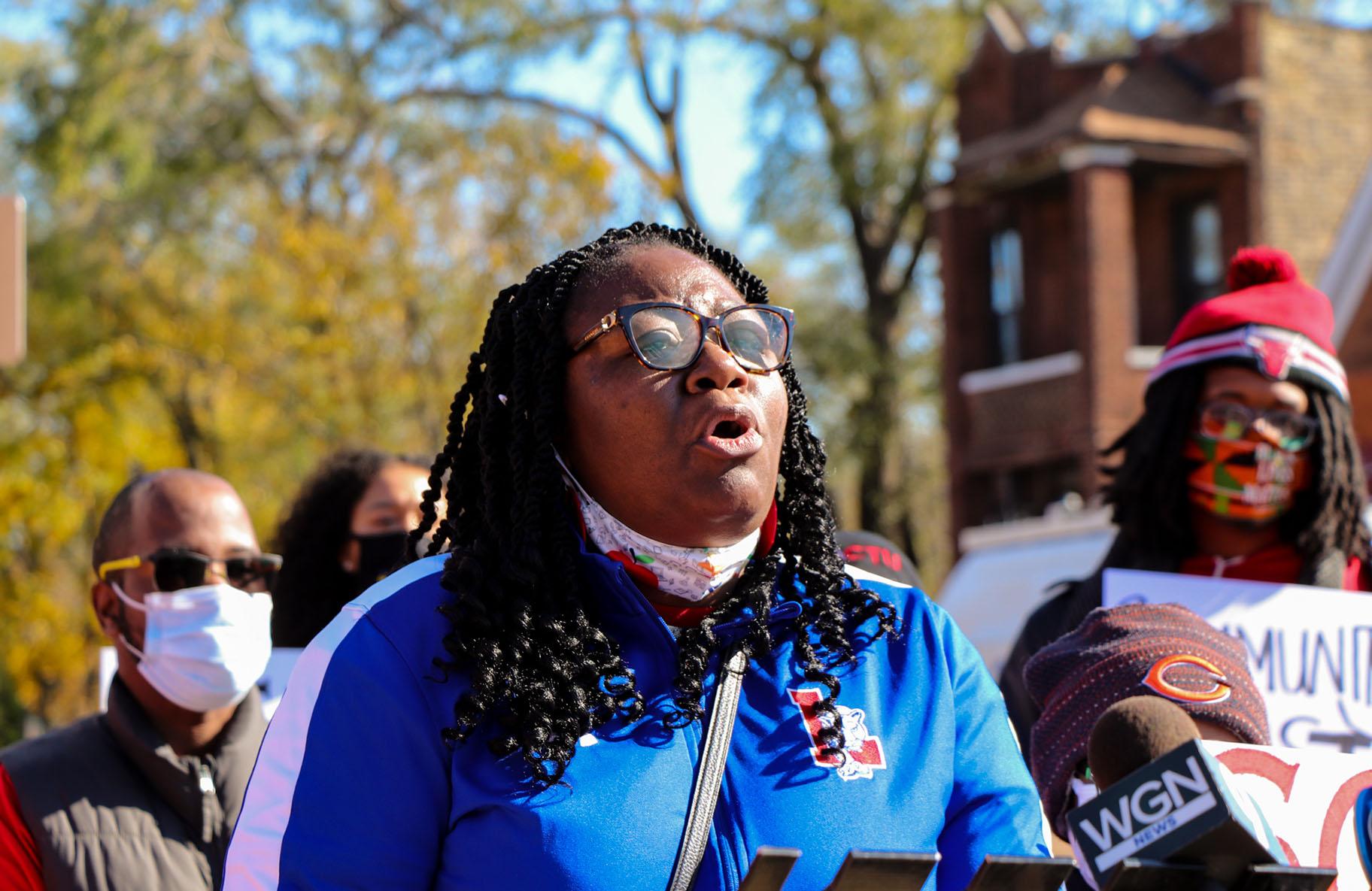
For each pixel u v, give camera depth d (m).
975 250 22.69
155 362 18.22
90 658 17.91
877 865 1.85
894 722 2.38
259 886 2.19
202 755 3.94
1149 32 22.58
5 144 21.11
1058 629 4.06
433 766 2.23
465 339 16.53
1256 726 2.71
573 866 2.14
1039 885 1.92
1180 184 21.19
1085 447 20.17
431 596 2.36
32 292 19.14
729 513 2.31
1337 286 16.23
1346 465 4.22
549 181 17.02
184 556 3.94
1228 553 4.28
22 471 18.05
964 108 22.67
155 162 21.34
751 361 2.31
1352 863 2.62
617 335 2.34
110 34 20.28
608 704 2.25
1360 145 21.16
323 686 2.27
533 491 2.36
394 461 5.51
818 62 26.73
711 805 2.22
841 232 28.83
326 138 22.05
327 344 16.48
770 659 2.39
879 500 26.72
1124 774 2.05
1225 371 4.21
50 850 3.61
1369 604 3.97
